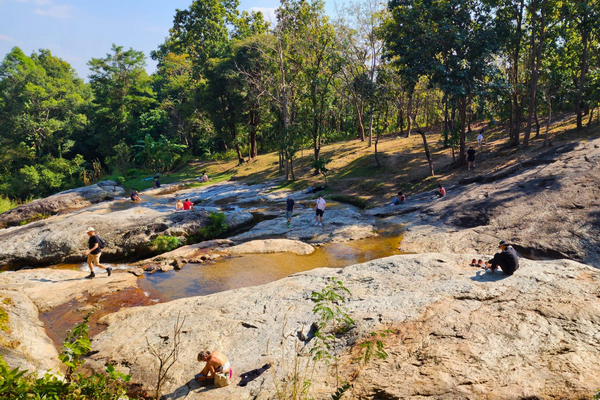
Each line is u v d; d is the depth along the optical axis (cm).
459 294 736
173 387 608
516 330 588
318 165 2884
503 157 2366
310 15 3150
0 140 5669
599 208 1259
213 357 594
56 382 455
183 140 6100
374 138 4288
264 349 675
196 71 5678
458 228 1472
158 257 1513
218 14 5934
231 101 4381
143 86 6406
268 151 5166
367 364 565
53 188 5072
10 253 1563
